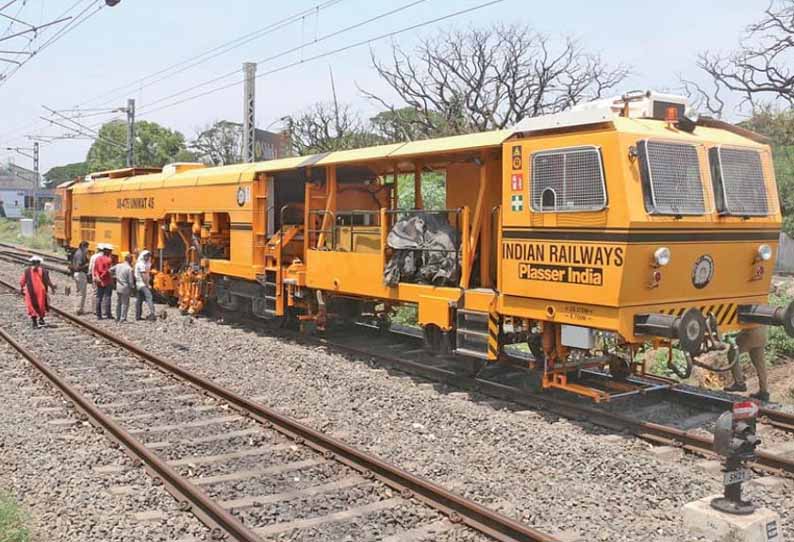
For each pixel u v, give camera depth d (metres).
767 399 10.21
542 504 6.42
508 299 9.75
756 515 5.70
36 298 16.06
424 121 42.84
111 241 23.08
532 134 9.44
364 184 14.76
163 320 17.56
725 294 9.51
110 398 10.16
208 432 8.66
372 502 6.52
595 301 8.58
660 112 9.48
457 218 11.48
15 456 7.69
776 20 31.88
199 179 17.66
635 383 10.30
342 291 12.94
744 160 9.59
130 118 37.78
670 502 6.49
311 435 8.05
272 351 13.24
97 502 6.44
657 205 8.44
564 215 8.91
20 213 103.50
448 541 5.71
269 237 15.41
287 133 43.31
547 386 9.59
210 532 5.86
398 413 9.29
